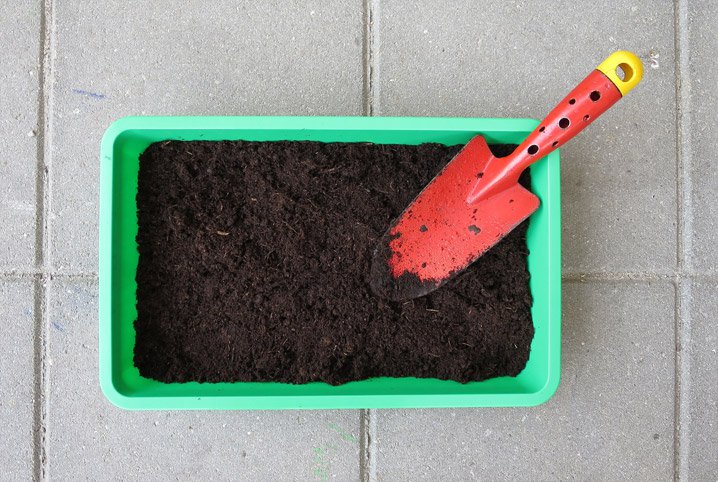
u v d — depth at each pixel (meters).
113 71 1.12
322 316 1.05
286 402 1.01
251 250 1.05
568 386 1.13
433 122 1.03
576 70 1.14
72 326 1.11
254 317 1.05
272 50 1.13
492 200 1.05
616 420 1.13
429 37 1.13
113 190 1.01
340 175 1.06
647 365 1.13
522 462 1.13
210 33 1.12
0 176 1.11
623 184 1.13
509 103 1.13
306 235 1.06
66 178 1.12
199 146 1.06
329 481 1.12
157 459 1.11
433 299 1.06
